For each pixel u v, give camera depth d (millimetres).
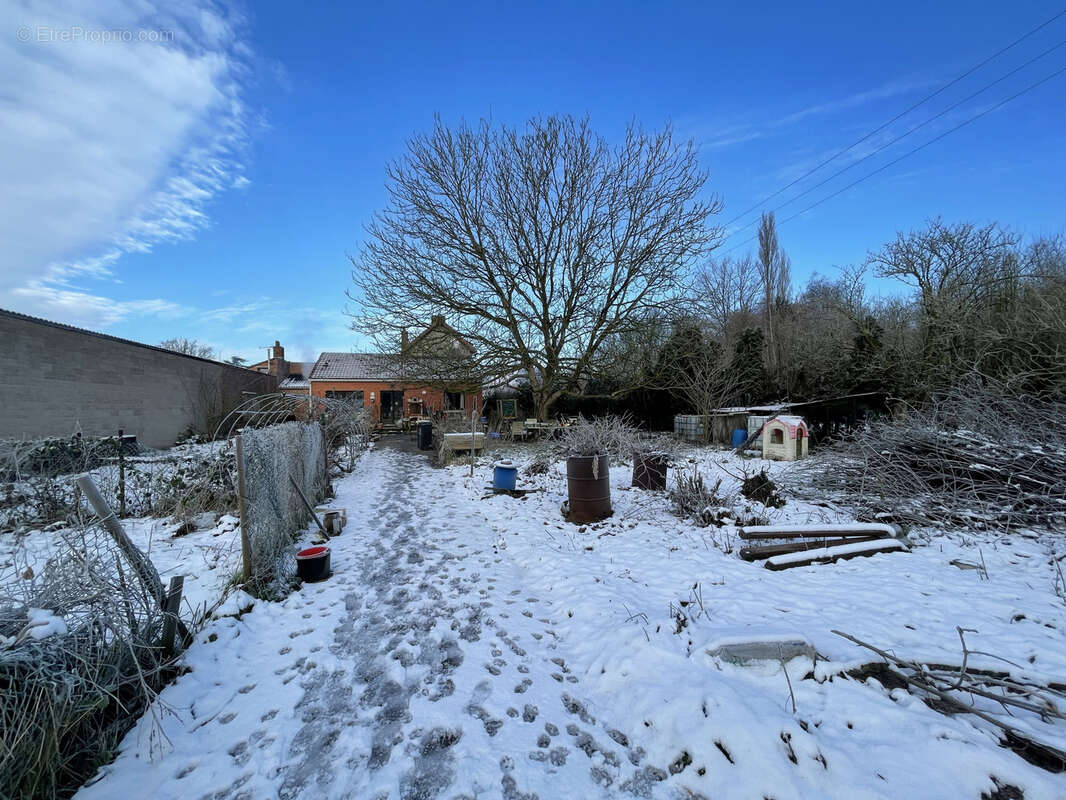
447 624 3717
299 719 2619
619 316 17594
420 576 4758
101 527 2795
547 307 18062
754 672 2740
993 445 6023
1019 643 2967
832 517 5973
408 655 3270
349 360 31188
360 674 3047
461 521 6988
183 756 2350
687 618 3488
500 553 5488
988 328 12352
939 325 13953
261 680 2996
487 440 17172
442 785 2141
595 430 10461
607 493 6688
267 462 4844
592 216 17031
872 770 1993
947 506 5715
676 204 16828
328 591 4410
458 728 2514
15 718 2025
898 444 6758
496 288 17359
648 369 18859
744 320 26406
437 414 20594
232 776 2221
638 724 2504
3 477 4473
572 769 2234
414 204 16828
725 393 17172
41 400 11219
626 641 3195
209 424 18453
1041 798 1803
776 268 26234
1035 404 7461
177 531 6066
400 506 8094
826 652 2873
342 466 12094
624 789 2117
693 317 17938
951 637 3072
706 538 5523
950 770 1961
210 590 4227
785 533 5145
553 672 3064
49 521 4953
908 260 16578
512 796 2076
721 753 2188
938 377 13258
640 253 17312
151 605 3053
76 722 2225
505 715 2621
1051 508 5281
